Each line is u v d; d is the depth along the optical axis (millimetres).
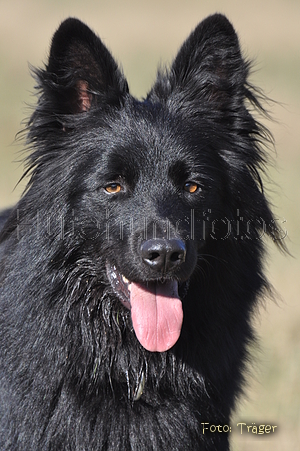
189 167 8984
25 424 8398
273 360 14000
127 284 8750
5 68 48250
